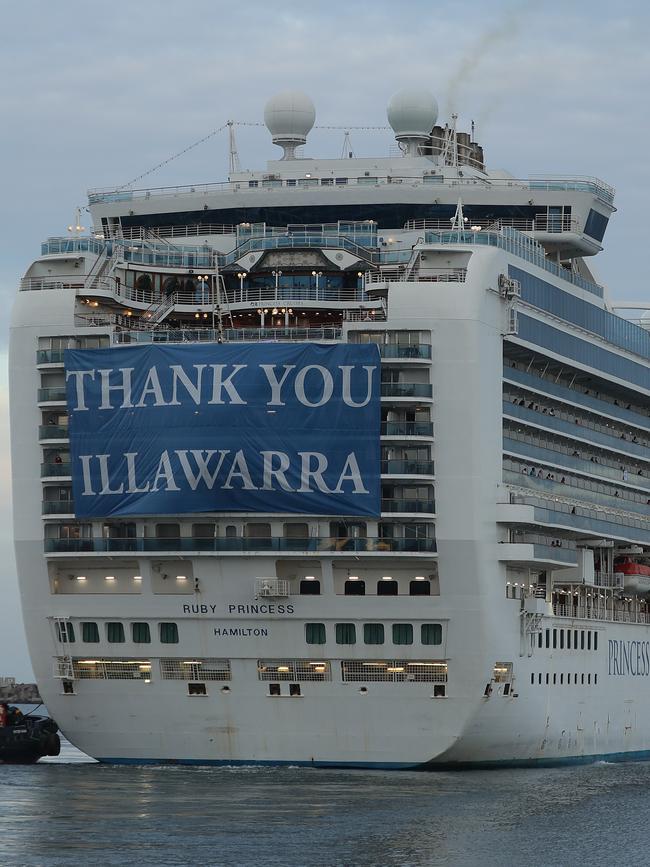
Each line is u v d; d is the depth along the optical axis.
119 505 93.38
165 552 93.19
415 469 92.25
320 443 91.44
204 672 94.81
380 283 94.44
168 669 95.31
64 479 95.44
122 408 93.25
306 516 92.00
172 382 92.44
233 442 91.75
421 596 92.62
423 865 68.75
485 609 93.44
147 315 98.88
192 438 92.12
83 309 97.12
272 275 99.62
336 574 93.25
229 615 93.56
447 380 92.94
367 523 92.38
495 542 94.88
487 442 94.50
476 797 86.25
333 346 91.38
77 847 70.75
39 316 96.12
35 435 96.38
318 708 94.06
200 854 69.56
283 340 94.31
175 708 95.50
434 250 96.00
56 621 96.50
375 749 94.31
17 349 96.56
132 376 93.19
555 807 84.56
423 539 92.19
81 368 94.00
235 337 95.25
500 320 96.94
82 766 99.94
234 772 93.31
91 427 93.81
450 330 92.94
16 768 99.56
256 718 94.62
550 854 72.38
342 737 94.25
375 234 101.75
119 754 97.25
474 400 93.12
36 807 80.50
